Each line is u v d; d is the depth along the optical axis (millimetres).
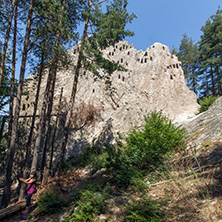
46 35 8953
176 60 20984
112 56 21906
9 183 7590
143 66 19297
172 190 3449
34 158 8164
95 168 8078
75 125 16031
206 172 3436
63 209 4676
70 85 20359
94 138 15648
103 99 18125
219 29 27016
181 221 2428
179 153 5395
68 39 8281
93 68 9141
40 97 20156
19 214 5480
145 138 6078
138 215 2834
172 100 17656
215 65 27656
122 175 4898
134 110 16688
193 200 2777
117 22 9016
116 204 3793
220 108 7098
